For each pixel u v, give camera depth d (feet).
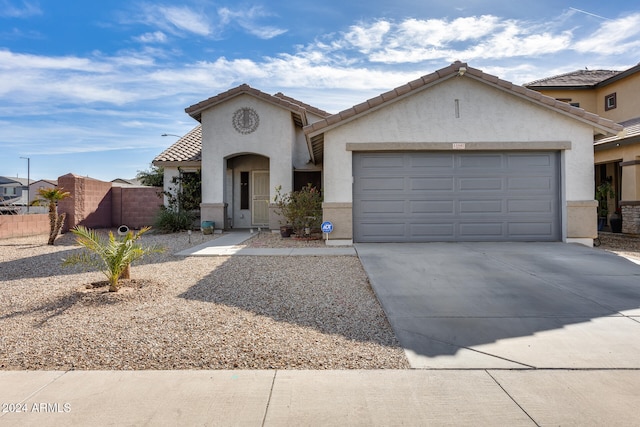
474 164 36.99
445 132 36.27
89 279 24.22
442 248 33.45
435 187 36.96
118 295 20.04
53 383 11.69
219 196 50.96
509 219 36.96
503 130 36.27
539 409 10.33
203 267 27.78
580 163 36.14
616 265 26.86
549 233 36.96
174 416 10.02
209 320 16.88
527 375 12.24
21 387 11.45
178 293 21.03
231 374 12.31
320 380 11.93
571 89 65.77
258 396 11.00
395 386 11.55
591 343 14.64
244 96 50.75
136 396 10.98
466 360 13.32
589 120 35.47
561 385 11.59
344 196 36.45
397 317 17.46
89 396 10.97
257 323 16.65
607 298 19.99
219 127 50.88
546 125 36.27
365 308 18.81
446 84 36.35
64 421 9.79
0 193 179.63
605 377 12.09
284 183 50.44
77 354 13.57
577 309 18.42
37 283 23.29
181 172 55.72
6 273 26.50
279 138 50.44
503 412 10.19
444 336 15.42
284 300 19.93
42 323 16.39
